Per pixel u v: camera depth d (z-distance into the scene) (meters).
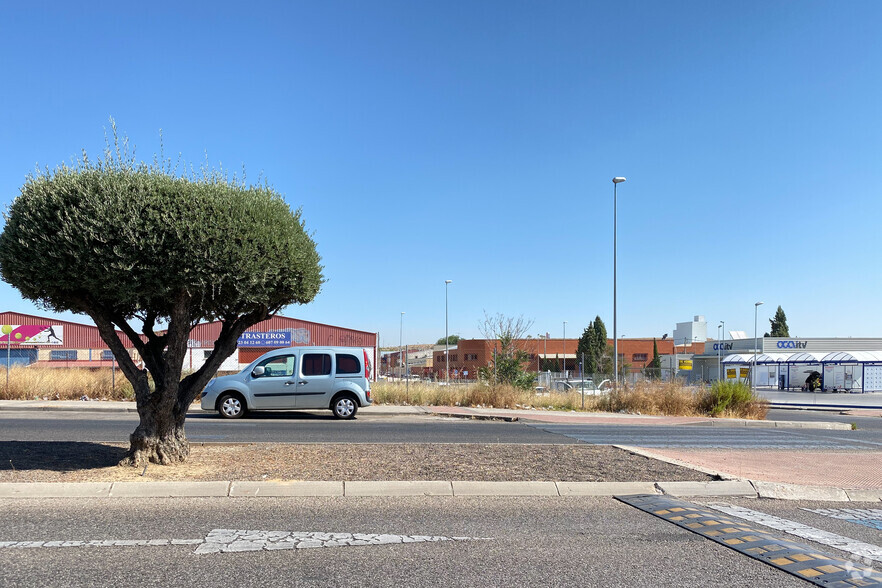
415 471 8.55
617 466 9.31
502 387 23.84
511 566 5.17
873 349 60.94
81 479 7.61
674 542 5.90
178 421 8.86
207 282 7.53
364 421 17.19
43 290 7.57
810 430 17.84
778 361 45.62
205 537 5.80
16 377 22.67
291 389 17.41
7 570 4.87
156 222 7.24
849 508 7.73
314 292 8.84
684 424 18.98
